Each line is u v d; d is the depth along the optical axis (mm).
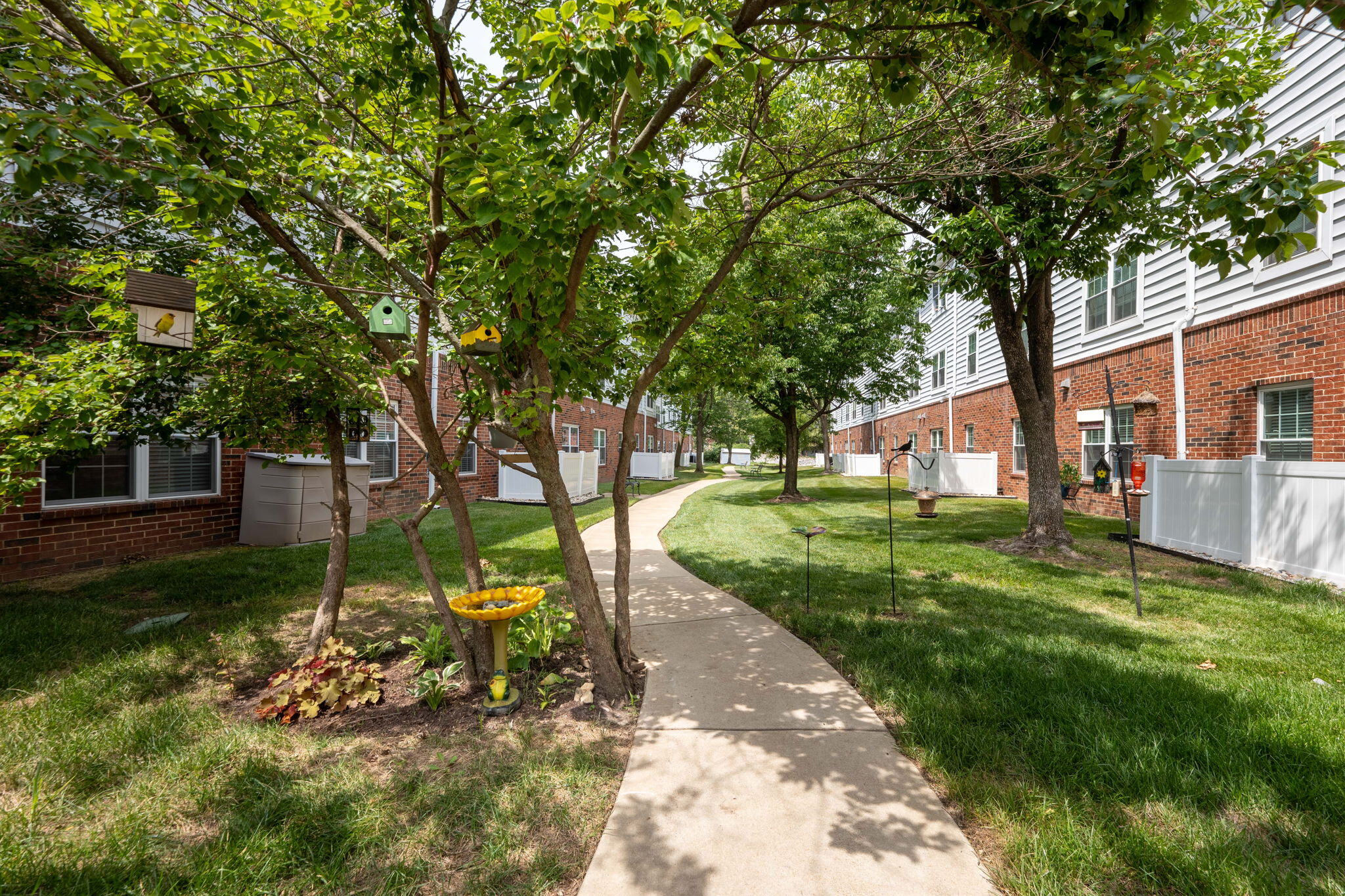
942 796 2457
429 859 2092
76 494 6219
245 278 3182
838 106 4805
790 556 7426
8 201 3672
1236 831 2143
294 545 7844
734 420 36625
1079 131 2432
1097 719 2895
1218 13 4699
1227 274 2363
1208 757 2561
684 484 22391
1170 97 2098
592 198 2186
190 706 3193
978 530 9406
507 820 2291
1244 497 6520
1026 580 6016
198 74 2426
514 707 3242
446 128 2529
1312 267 6824
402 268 3143
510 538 8750
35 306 4164
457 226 3090
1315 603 5004
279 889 1942
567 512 3457
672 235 2910
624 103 2535
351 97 3068
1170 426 8992
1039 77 2598
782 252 5277
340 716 3166
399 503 11008
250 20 2666
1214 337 8195
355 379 3904
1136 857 2012
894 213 7543
